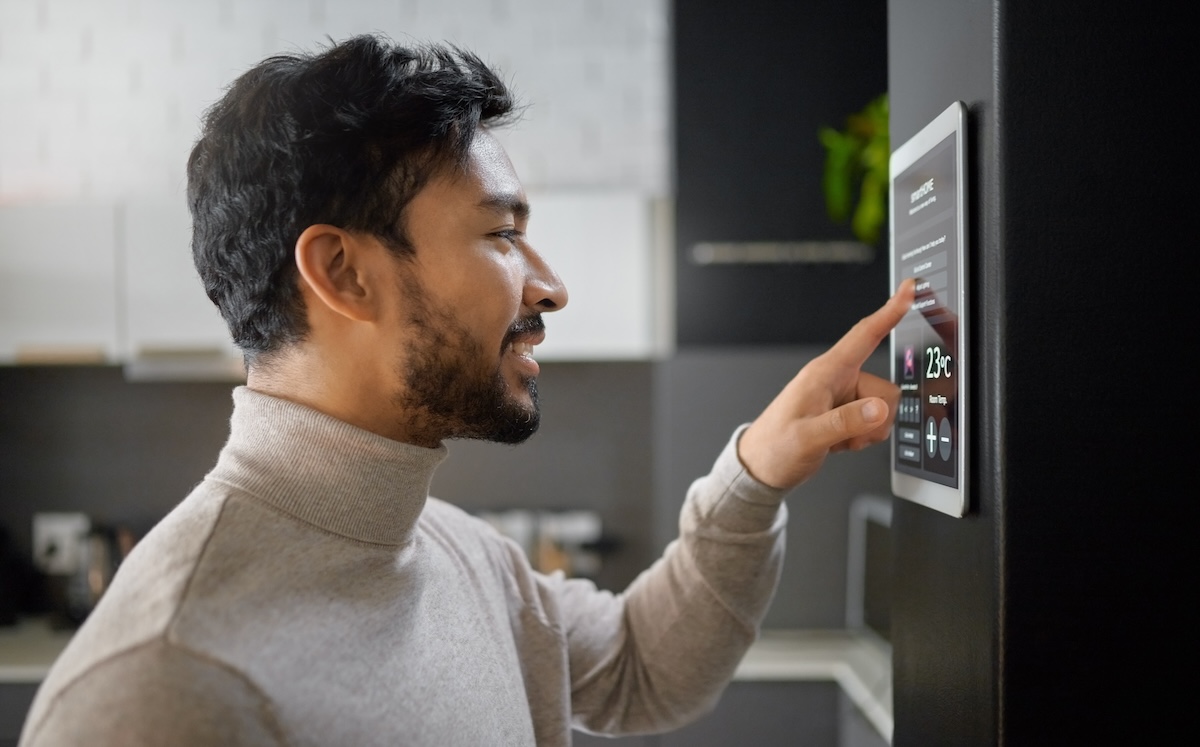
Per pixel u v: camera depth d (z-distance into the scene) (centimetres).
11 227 274
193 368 277
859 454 268
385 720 70
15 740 255
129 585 67
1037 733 64
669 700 105
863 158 230
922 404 78
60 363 292
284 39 301
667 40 271
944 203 71
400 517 76
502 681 86
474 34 303
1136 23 63
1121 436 63
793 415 89
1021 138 63
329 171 72
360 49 75
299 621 68
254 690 63
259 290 75
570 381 314
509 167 81
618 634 108
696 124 265
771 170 265
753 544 100
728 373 264
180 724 59
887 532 237
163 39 302
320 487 73
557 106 303
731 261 266
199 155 78
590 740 255
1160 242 63
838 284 266
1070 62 63
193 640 62
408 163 73
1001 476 63
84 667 61
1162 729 63
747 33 264
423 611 78
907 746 83
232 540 69
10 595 303
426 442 80
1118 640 63
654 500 314
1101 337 63
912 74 80
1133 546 63
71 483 314
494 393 78
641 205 275
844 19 263
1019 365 63
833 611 268
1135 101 63
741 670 249
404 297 75
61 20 302
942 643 74
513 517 300
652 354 278
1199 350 63
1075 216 63
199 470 315
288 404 74
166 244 276
